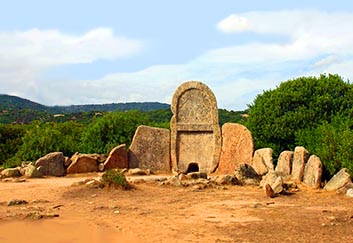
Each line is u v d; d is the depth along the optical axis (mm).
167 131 25234
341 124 23281
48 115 78375
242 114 53406
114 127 30281
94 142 29578
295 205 14062
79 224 11750
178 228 11312
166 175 23062
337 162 17828
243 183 18406
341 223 11477
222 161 24062
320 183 17281
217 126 24500
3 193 16484
